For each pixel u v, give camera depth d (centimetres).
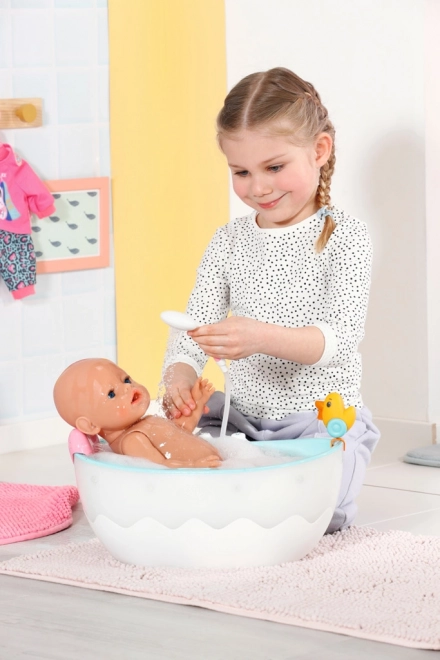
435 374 266
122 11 303
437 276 264
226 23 301
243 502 150
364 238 184
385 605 138
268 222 190
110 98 303
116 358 309
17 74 285
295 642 127
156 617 137
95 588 150
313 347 171
